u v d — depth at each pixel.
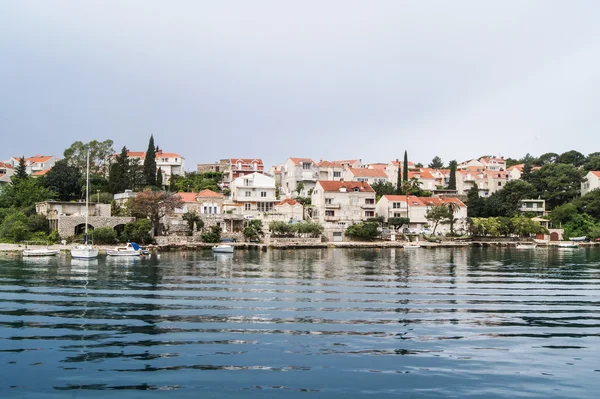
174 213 122.12
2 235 99.81
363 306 44.53
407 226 146.62
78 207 109.56
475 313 41.94
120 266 74.56
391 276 65.06
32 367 27.73
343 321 38.69
